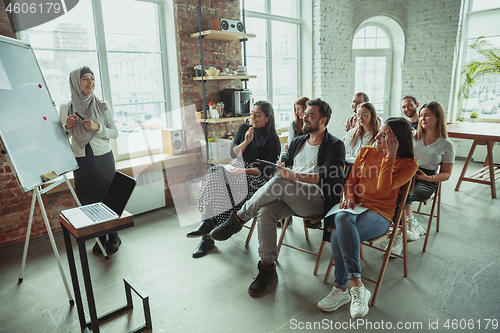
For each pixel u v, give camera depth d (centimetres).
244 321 194
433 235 301
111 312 201
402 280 231
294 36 542
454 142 601
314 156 235
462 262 252
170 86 405
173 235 315
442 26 571
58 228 322
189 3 380
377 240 203
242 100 405
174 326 191
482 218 338
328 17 532
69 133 258
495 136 379
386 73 634
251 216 233
